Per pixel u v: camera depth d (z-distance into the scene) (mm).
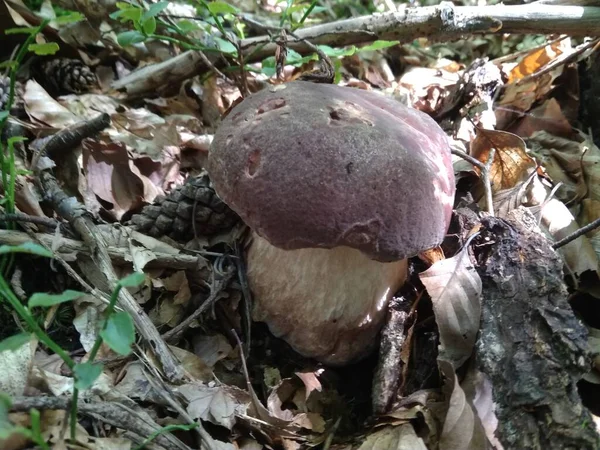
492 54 468
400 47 452
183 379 189
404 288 235
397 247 181
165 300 229
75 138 252
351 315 216
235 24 339
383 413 199
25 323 194
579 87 345
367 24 315
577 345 185
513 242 219
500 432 180
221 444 168
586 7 313
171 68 336
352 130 184
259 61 334
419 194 183
